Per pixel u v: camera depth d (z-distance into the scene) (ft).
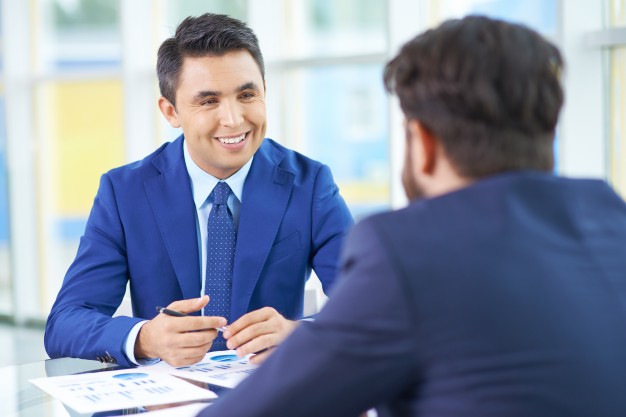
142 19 16.47
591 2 10.88
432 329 2.35
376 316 2.39
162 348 4.66
